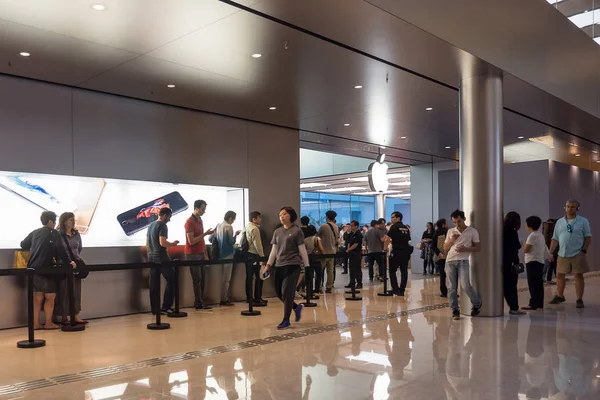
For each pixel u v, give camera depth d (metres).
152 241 8.64
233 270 10.54
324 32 6.35
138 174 9.14
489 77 8.27
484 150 8.29
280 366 5.23
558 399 4.16
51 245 7.37
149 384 4.65
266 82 8.41
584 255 9.34
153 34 6.27
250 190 11.05
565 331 7.04
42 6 5.42
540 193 15.49
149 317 8.53
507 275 8.56
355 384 4.60
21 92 7.82
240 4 5.51
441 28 6.61
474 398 4.20
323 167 21.75
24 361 5.54
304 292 11.51
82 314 8.30
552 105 10.28
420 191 19.25
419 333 6.92
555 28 9.40
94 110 8.62
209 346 6.20
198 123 10.15
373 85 8.75
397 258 11.09
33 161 7.89
